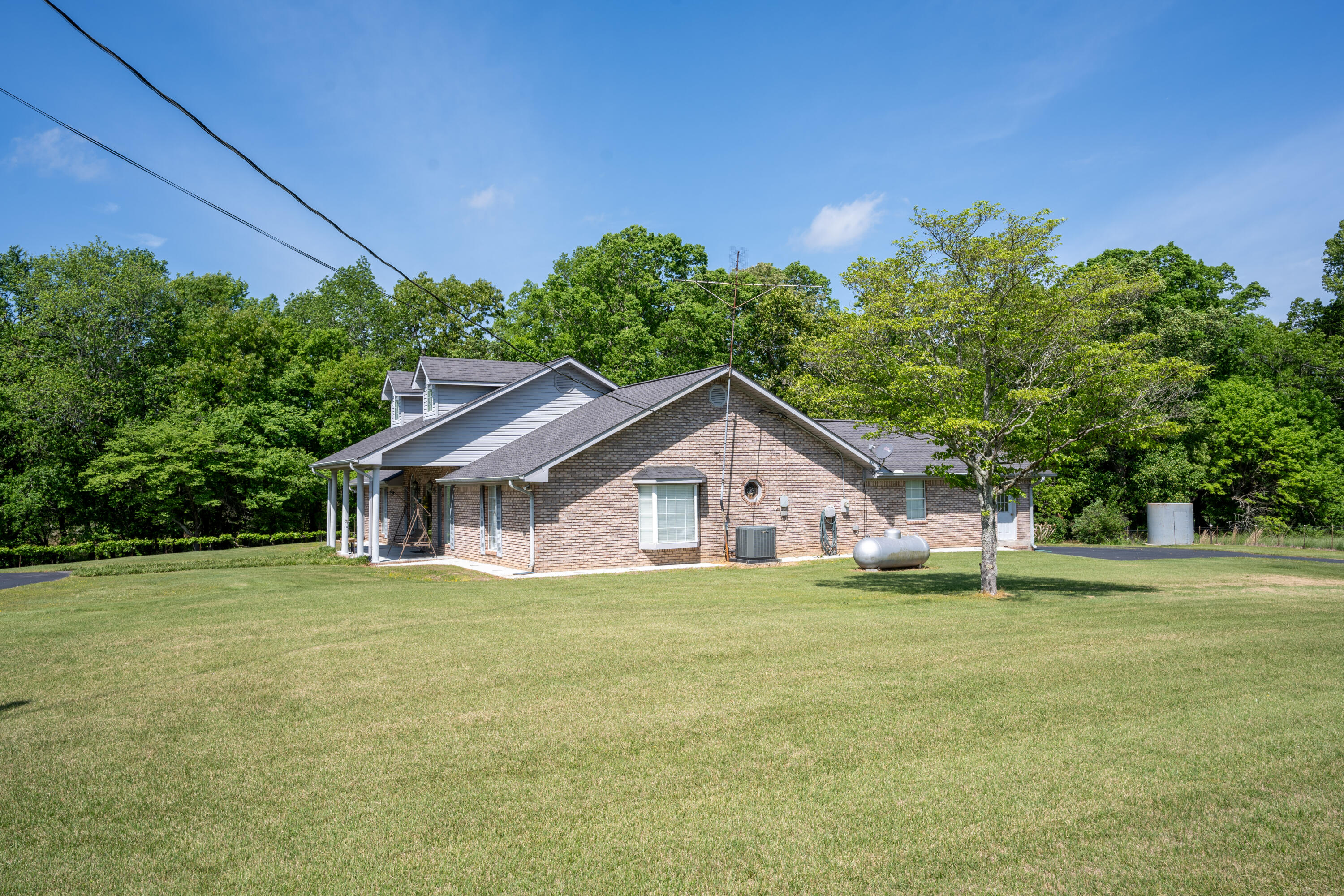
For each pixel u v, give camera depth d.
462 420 27.03
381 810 5.35
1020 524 30.45
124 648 10.83
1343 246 48.91
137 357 44.88
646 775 5.88
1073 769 5.83
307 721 7.32
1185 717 6.99
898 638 10.73
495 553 24.05
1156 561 24.55
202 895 4.30
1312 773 5.66
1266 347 44.75
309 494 41.53
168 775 6.07
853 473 26.52
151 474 36.19
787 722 7.02
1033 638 10.64
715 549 23.81
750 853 4.66
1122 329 38.75
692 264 56.84
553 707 7.57
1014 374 16.17
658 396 23.61
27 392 36.28
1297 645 10.07
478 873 4.49
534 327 50.81
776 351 47.25
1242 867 4.36
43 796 5.70
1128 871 4.35
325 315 58.78
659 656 9.67
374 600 15.26
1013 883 4.25
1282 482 40.12
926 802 5.31
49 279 46.09
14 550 31.53
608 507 22.39
